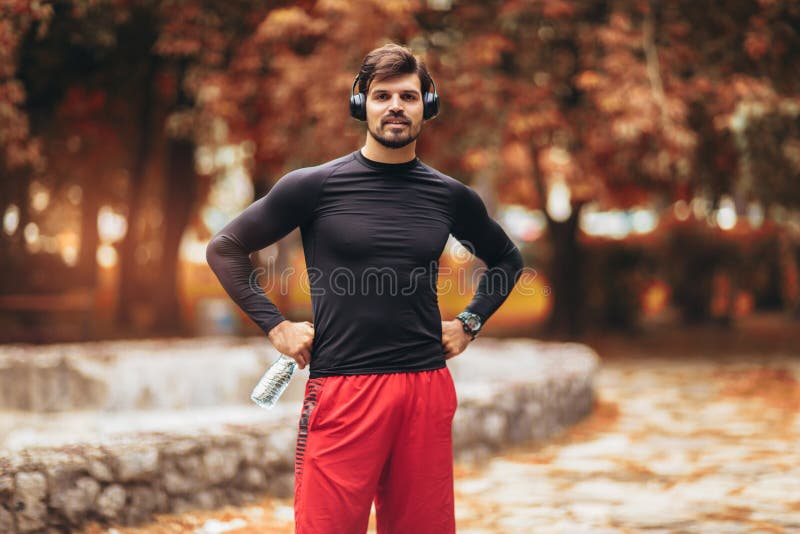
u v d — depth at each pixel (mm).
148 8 16719
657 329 23234
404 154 3420
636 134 14320
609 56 14656
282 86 14531
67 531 5145
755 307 28609
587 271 21797
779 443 8500
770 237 22328
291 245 25156
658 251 22031
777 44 15305
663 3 15539
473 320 3635
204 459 5824
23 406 10297
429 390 3404
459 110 14625
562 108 16406
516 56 16016
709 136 16547
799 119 14242
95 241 27109
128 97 20734
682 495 6531
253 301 3441
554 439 8766
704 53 15680
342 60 14023
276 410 10320
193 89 18062
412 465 3387
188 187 22031
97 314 25797
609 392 12250
